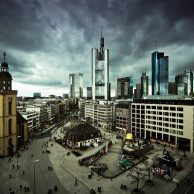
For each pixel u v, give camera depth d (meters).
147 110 103.12
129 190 45.50
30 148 86.31
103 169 60.62
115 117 144.75
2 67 84.00
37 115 142.25
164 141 91.88
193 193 44.09
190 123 81.50
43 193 43.84
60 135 118.50
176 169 60.16
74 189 45.81
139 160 69.56
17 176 53.56
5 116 73.25
